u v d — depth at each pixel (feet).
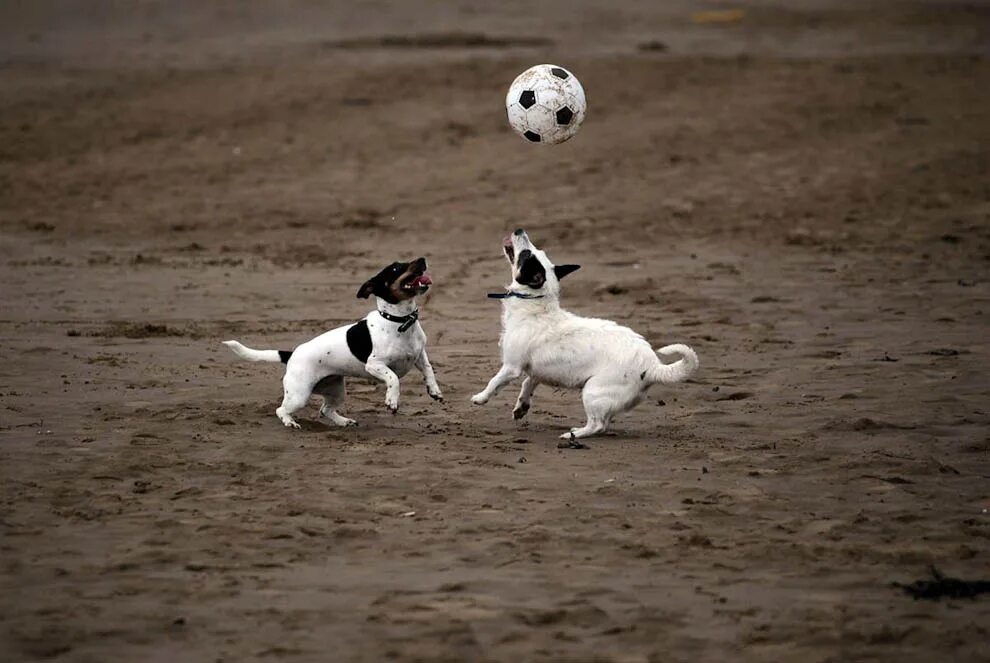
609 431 42.24
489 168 109.19
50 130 126.72
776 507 34.09
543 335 40.91
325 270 77.92
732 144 114.32
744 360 53.88
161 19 213.66
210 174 109.81
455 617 26.76
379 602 27.63
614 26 197.67
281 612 27.12
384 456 38.86
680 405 46.29
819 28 189.88
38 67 164.55
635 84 140.05
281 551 30.81
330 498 34.76
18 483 35.88
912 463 37.78
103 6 225.56
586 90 138.21
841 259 79.05
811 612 27.07
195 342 57.16
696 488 35.65
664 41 178.50
